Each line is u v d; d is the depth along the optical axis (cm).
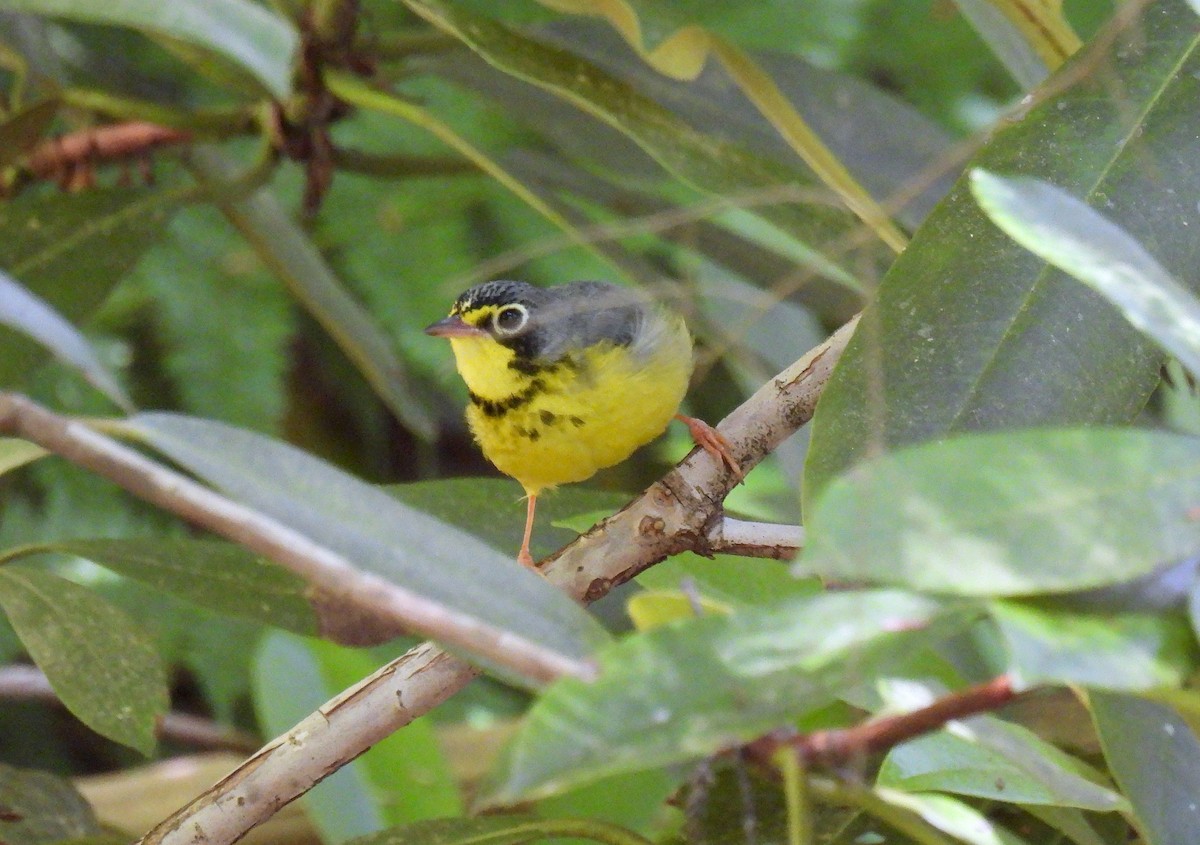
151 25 512
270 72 511
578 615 509
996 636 525
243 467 507
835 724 525
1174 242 518
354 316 543
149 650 522
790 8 550
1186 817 515
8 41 538
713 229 536
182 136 538
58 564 554
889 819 512
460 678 518
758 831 521
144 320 559
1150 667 405
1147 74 519
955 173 531
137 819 536
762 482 548
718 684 438
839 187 521
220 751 552
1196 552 421
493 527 526
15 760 558
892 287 517
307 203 536
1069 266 452
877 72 560
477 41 524
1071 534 420
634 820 525
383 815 526
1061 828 520
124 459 450
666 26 521
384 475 568
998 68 559
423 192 557
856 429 516
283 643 530
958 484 426
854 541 408
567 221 527
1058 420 516
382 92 531
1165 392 530
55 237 532
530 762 416
